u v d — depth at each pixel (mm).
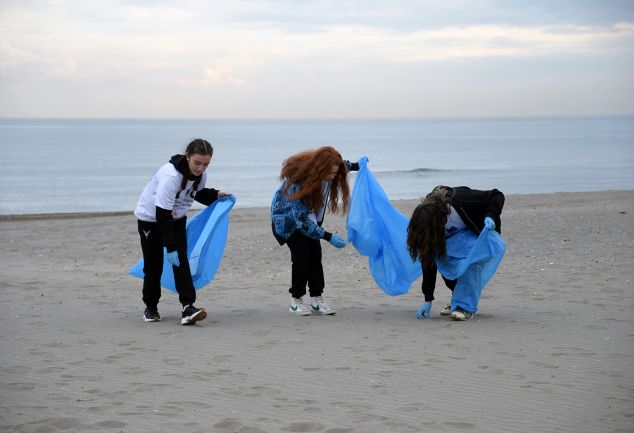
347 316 8055
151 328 7477
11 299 9148
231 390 5355
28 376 5660
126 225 19109
